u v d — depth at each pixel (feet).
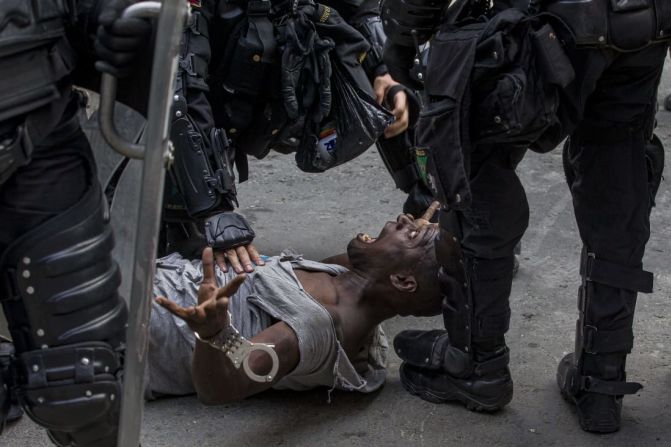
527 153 14.56
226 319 7.15
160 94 5.04
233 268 8.61
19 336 5.84
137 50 5.52
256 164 14.16
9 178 5.67
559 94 7.38
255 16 9.37
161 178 5.16
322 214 12.64
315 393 8.93
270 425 8.45
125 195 6.68
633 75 7.63
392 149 10.77
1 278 5.74
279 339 7.95
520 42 7.18
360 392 8.92
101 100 5.56
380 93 10.61
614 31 7.04
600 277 8.12
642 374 9.20
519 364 9.40
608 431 8.35
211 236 8.55
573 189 8.22
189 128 8.40
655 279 10.88
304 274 8.78
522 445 8.23
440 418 8.59
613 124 7.84
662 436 8.34
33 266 5.63
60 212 5.74
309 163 10.16
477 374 8.47
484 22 7.36
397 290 8.59
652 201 8.29
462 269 8.14
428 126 7.41
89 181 5.92
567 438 8.34
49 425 5.88
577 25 7.04
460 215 8.02
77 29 5.84
